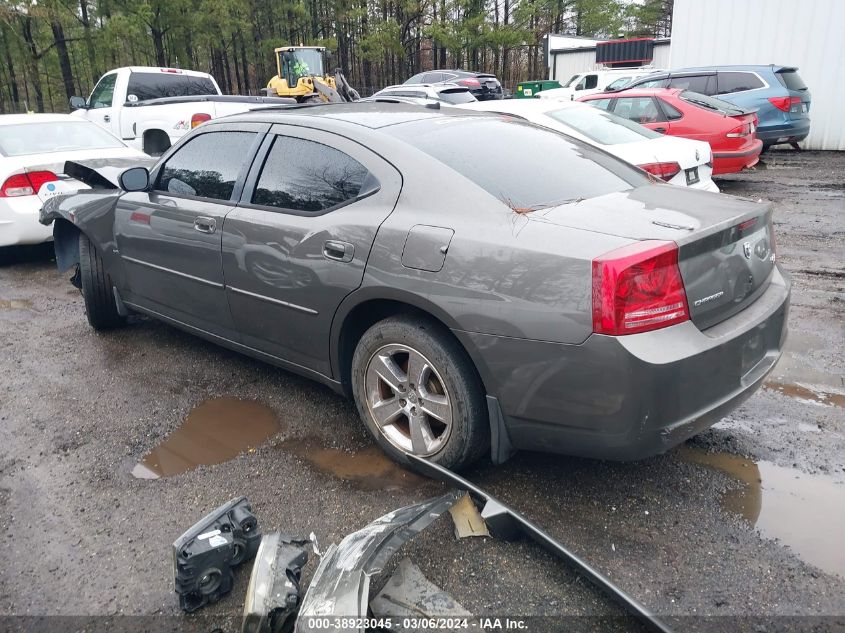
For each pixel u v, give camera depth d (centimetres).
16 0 2606
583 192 297
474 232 262
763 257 285
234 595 236
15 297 611
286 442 337
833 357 415
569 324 234
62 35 3019
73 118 785
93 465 322
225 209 359
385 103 399
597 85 1920
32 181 666
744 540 253
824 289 542
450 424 278
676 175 659
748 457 309
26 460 330
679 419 238
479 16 3569
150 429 355
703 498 279
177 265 394
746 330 255
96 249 468
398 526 231
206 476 309
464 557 246
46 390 407
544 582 234
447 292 262
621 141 674
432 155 295
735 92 1213
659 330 232
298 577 220
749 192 988
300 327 330
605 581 217
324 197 317
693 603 224
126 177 398
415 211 283
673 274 232
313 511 279
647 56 2317
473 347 258
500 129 347
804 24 1328
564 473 300
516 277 246
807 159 1310
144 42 3077
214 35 3142
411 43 3847
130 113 1152
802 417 344
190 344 474
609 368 229
